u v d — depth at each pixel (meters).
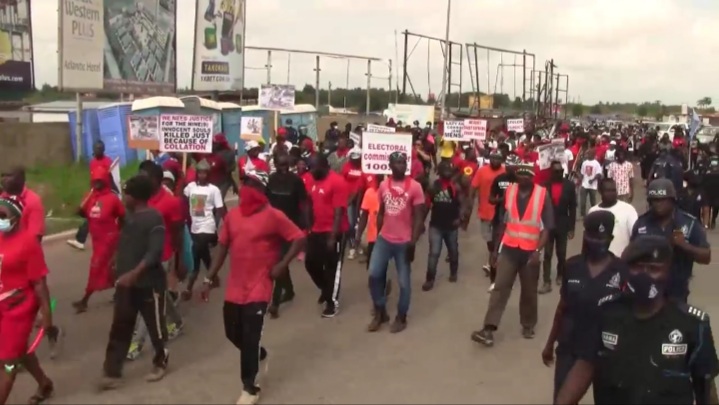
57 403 6.53
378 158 11.19
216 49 32.69
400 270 8.96
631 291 3.72
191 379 7.22
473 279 12.23
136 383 7.08
